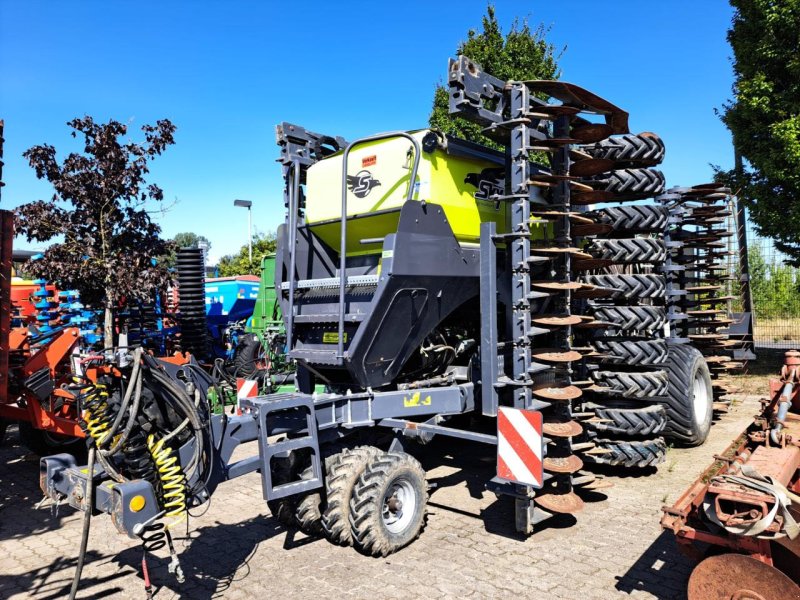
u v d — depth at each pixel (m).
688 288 9.11
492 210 5.94
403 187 5.20
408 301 5.11
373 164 5.41
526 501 4.86
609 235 6.92
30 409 7.06
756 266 14.96
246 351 11.67
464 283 5.57
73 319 10.34
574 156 5.80
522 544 4.86
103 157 8.91
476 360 6.10
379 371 5.28
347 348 5.27
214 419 4.29
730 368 9.20
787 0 12.26
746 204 13.74
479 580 4.24
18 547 5.13
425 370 6.12
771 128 12.71
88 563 4.76
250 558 4.74
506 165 5.60
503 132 5.37
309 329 5.76
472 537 5.04
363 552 4.62
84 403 3.87
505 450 4.79
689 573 4.27
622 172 6.80
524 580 4.22
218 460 4.28
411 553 4.74
